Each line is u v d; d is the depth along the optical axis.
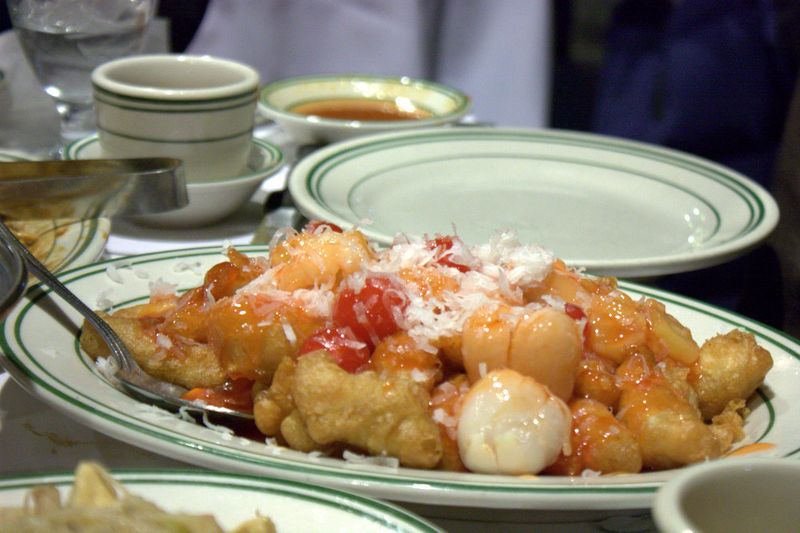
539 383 0.72
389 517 0.61
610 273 0.85
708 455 0.72
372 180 0.98
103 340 0.76
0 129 1.03
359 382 0.71
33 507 0.53
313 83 1.16
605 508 0.67
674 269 0.86
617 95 1.52
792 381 0.77
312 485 0.64
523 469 0.71
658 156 1.03
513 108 1.44
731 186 0.98
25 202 0.85
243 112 0.94
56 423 0.75
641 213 0.99
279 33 1.42
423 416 0.71
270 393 0.73
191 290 0.78
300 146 1.11
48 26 1.04
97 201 0.86
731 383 0.76
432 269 0.76
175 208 0.88
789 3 1.38
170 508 0.62
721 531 0.52
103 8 1.05
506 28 1.43
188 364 0.75
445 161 1.02
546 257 0.77
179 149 0.93
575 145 1.05
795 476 0.52
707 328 0.81
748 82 1.41
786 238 1.17
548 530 0.71
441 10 1.44
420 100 1.17
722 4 1.40
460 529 0.71
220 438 0.70
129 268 0.82
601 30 1.89
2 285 0.72
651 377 0.75
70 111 1.07
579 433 0.72
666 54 1.45
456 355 0.74
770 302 1.19
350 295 0.74
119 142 0.93
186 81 0.98
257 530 0.55
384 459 0.71
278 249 0.77
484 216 0.97
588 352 0.75
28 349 0.74
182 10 1.43
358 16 1.41
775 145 1.42
